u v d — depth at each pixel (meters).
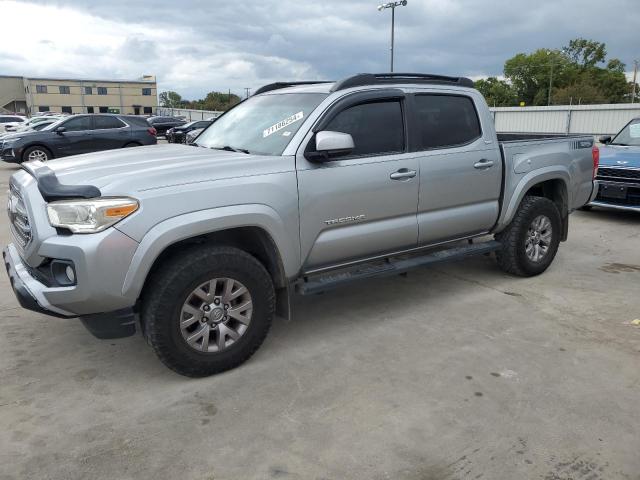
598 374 3.61
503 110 31.58
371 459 2.76
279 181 3.64
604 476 2.64
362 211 4.10
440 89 4.68
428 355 3.89
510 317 4.59
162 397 3.34
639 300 4.99
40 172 3.39
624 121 27.11
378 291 5.24
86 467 2.71
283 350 3.98
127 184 3.18
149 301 3.31
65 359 3.84
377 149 4.21
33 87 86.50
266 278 3.66
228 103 86.31
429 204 4.53
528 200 5.43
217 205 3.38
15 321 4.47
